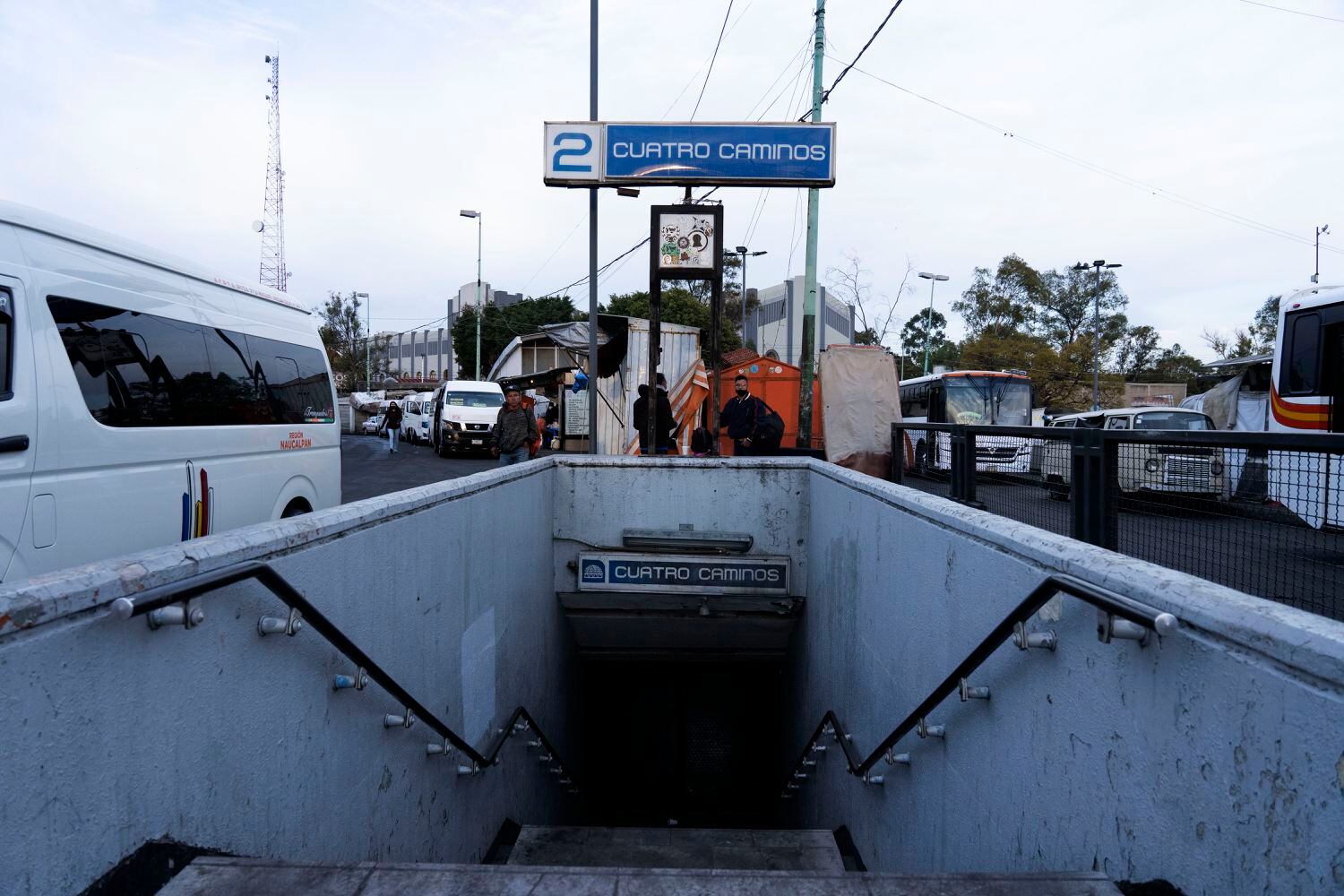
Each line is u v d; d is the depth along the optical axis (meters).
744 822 13.23
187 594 2.12
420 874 2.33
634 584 8.75
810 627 8.34
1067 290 48.22
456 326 54.78
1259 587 2.74
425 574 4.26
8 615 1.65
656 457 8.79
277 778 2.71
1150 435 3.31
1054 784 2.52
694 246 10.04
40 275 4.27
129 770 2.00
